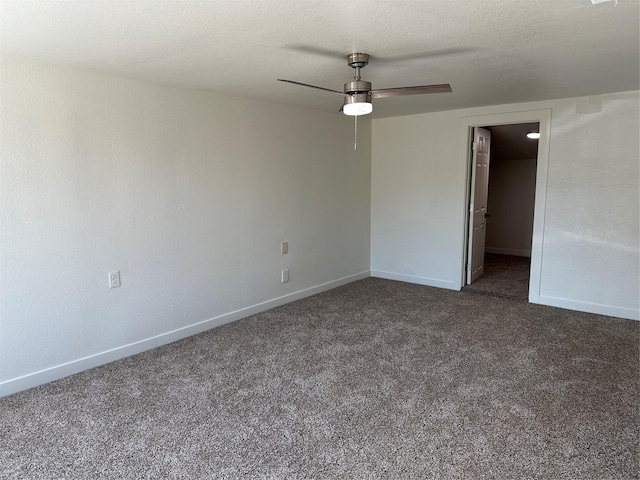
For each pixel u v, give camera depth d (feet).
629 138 12.78
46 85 9.07
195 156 12.01
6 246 8.78
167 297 11.75
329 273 17.12
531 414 8.09
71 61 8.77
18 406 8.52
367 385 9.28
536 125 17.99
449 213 16.75
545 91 12.46
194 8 6.12
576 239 14.01
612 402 8.48
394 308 14.69
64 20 6.52
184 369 10.16
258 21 6.64
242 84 11.14
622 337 11.87
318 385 9.30
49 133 9.18
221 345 11.62
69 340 9.87
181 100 11.53
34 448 7.18
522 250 23.86
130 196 10.69
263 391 9.06
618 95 12.77
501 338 11.88
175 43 7.70
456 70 9.89
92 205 10.00
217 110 12.43
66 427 7.79
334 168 16.76
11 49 7.90
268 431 7.63
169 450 7.11
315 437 7.43
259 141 13.74
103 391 9.12
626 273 13.30
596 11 6.39
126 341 10.94
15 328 9.04
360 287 17.49
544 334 12.16
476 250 17.89
